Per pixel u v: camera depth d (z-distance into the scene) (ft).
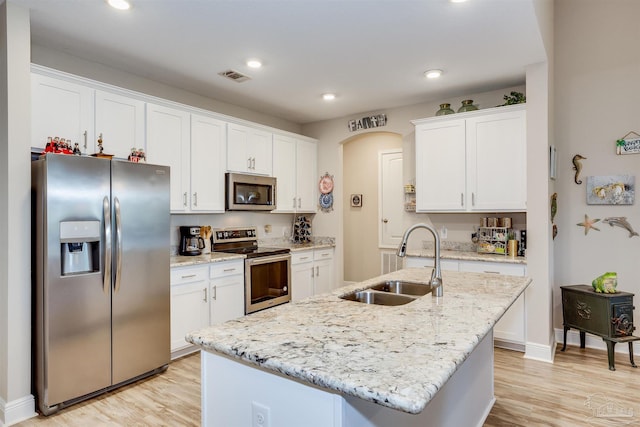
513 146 11.41
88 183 8.05
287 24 8.27
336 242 16.49
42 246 7.57
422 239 14.19
